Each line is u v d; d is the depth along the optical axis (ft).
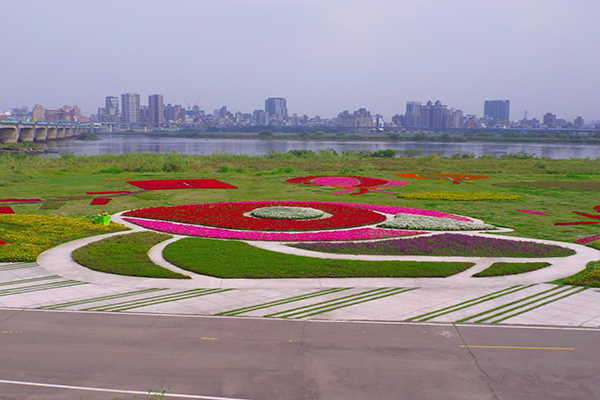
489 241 91.50
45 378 42.45
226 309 59.16
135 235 96.22
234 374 43.27
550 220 117.60
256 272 72.74
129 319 55.67
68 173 223.71
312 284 68.85
